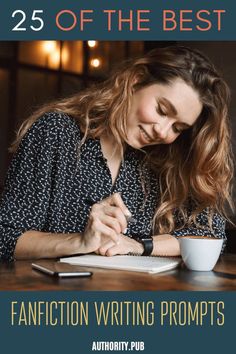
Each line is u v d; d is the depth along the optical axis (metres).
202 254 1.13
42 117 1.58
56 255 1.27
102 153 1.63
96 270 1.09
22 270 1.06
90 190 1.62
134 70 1.48
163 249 1.46
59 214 1.57
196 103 1.44
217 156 1.61
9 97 4.60
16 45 4.61
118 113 1.50
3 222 1.41
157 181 1.73
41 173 1.49
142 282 0.96
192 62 1.44
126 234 1.67
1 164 4.54
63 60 4.79
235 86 3.97
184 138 1.67
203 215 1.69
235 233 2.88
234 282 1.00
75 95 1.69
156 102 1.43
